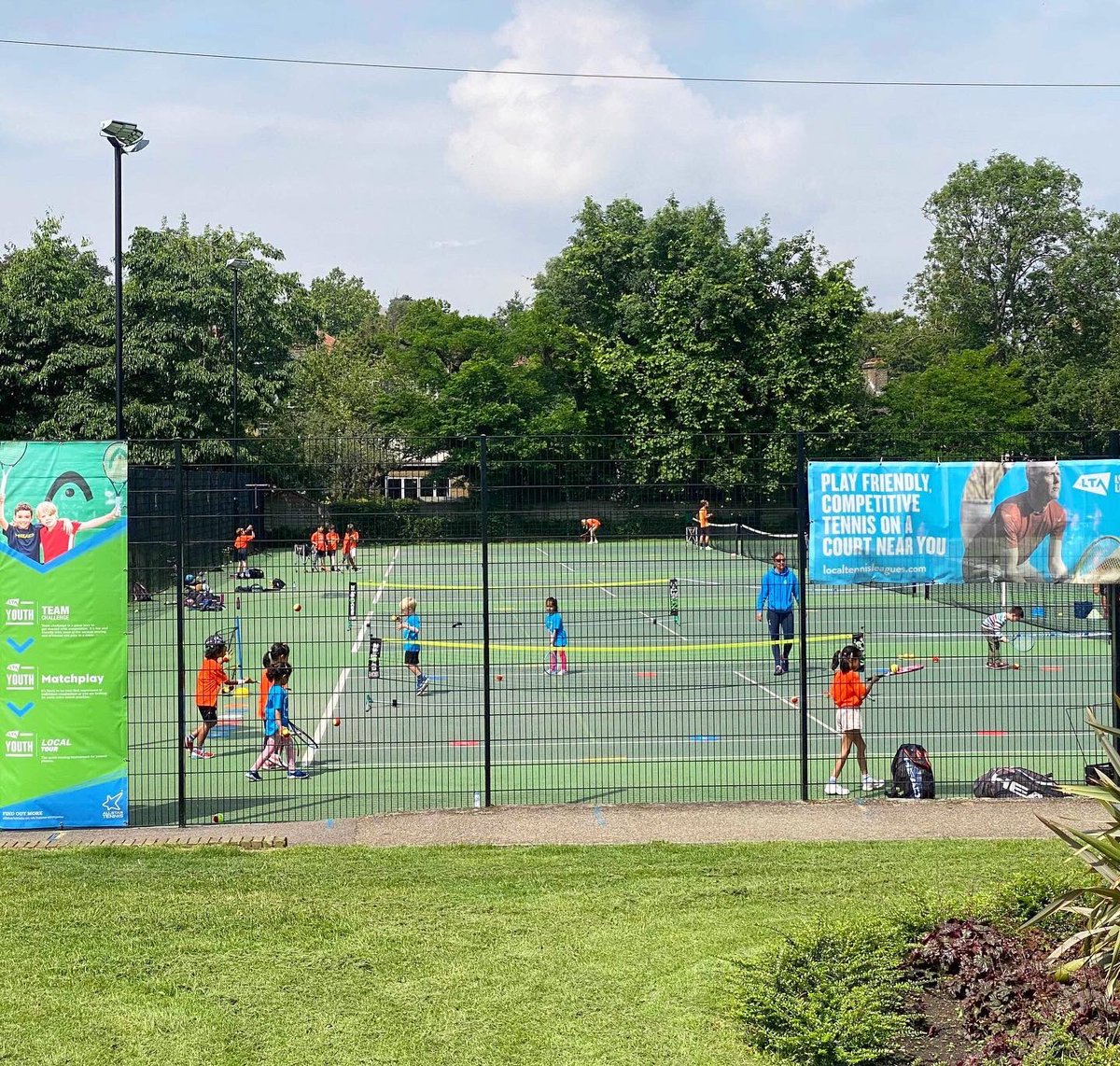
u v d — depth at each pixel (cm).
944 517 1148
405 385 5869
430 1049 615
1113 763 717
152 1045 620
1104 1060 540
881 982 650
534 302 6475
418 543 1208
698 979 704
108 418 4350
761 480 1320
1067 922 726
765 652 2288
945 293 7069
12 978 709
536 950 752
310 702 1831
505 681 2008
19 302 4397
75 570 1075
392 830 1073
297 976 712
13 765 1075
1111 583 1159
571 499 1188
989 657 2012
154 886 886
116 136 2408
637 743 1517
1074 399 6394
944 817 1096
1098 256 6881
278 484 1210
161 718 1684
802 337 5109
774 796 1226
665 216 6475
